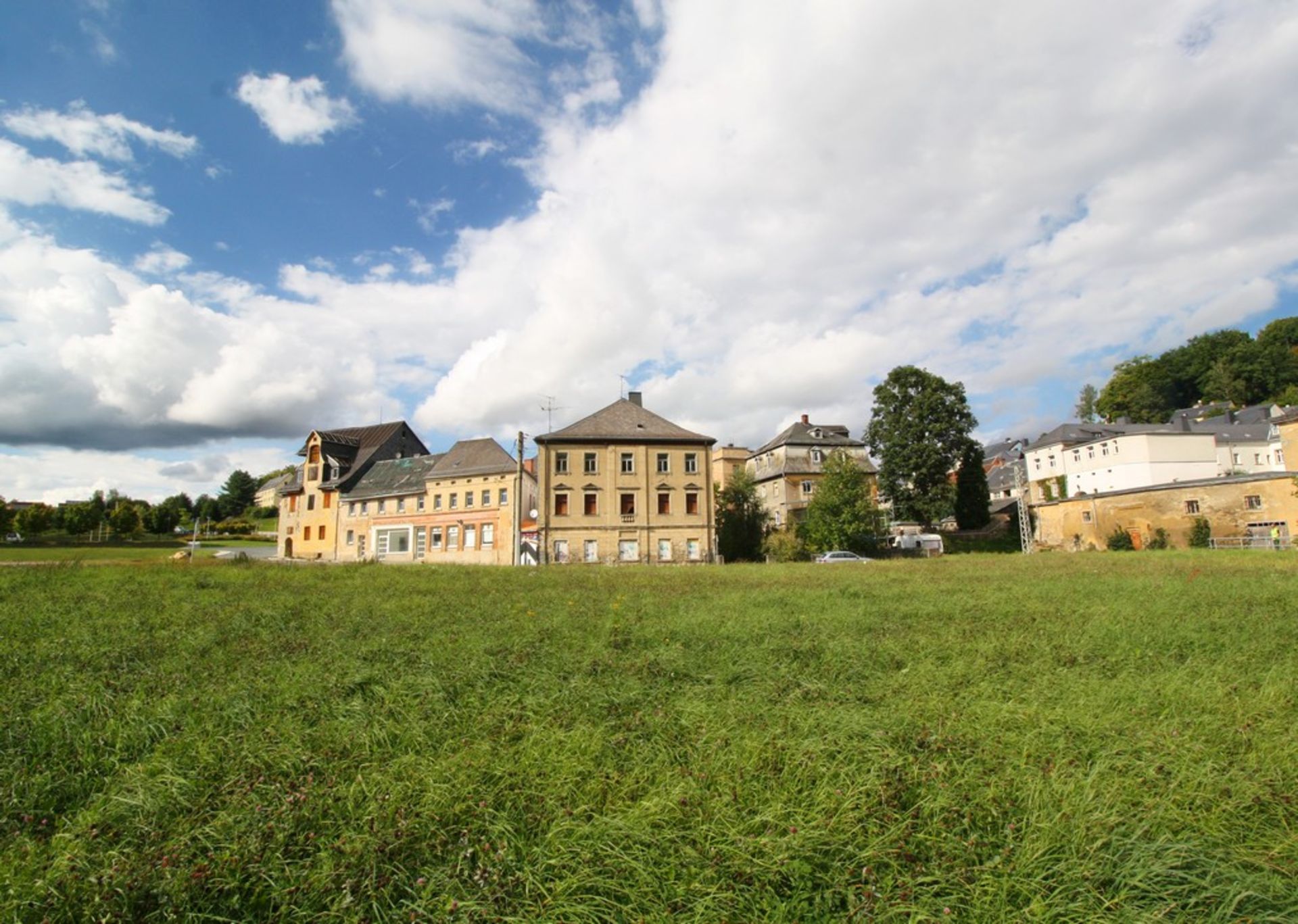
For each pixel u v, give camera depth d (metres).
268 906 3.39
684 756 4.97
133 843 3.80
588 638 9.67
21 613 12.35
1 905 3.25
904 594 15.29
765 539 50.78
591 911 3.26
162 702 6.21
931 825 3.92
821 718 5.64
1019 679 7.01
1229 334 97.50
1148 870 3.45
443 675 7.32
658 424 49.75
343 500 64.50
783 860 3.55
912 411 54.94
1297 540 39.28
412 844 3.81
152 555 49.75
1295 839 3.74
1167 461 61.84
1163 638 8.95
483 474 54.72
